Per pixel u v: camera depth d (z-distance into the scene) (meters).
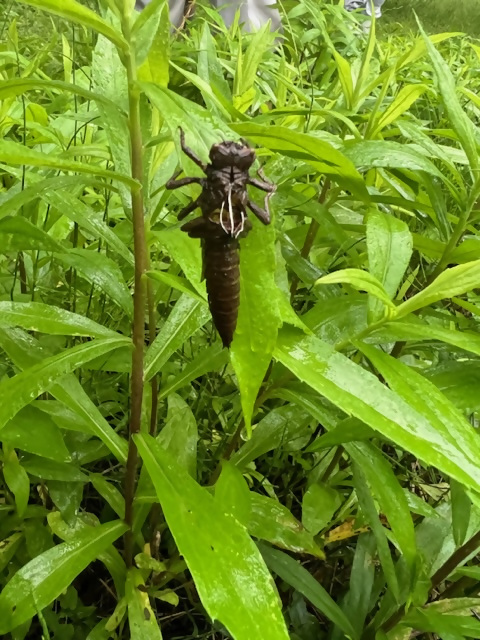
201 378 0.21
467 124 0.14
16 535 0.16
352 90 0.20
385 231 0.12
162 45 0.11
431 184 0.17
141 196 0.11
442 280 0.11
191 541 0.10
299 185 0.21
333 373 0.10
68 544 0.13
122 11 0.10
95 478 0.16
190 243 0.10
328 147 0.11
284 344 0.10
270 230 0.09
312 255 0.22
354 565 0.17
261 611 0.09
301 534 0.15
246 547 0.10
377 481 0.13
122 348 0.17
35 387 0.11
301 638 0.17
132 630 0.14
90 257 0.14
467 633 0.14
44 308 0.12
